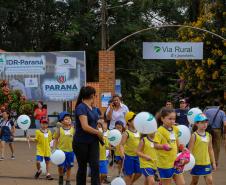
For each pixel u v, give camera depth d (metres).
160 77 42.75
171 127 10.27
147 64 42.19
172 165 10.14
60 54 27.78
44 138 14.78
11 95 23.23
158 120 10.55
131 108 42.19
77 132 10.05
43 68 27.84
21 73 27.86
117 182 10.78
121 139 11.66
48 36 41.81
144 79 41.53
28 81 27.86
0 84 23.30
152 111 42.47
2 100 23.06
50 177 14.55
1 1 40.75
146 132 10.03
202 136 10.98
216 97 29.78
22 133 27.84
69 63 27.77
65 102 28.70
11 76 27.89
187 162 9.89
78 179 10.13
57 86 27.80
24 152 21.81
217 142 16.66
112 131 12.10
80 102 10.21
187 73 30.94
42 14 41.59
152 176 10.22
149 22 42.31
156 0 39.16
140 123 10.02
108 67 25.08
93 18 41.00
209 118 16.66
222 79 28.55
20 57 27.86
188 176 15.09
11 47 41.41
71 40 40.16
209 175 11.02
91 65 42.19
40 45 41.94
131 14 41.31
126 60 41.88
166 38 42.00
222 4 29.44
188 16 33.66
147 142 10.24
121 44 40.44
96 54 41.25
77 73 27.75
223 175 15.30
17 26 42.00
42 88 27.83
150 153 10.25
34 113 25.70
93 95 10.17
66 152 13.17
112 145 12.89
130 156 11.57
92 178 9.97
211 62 28.84
